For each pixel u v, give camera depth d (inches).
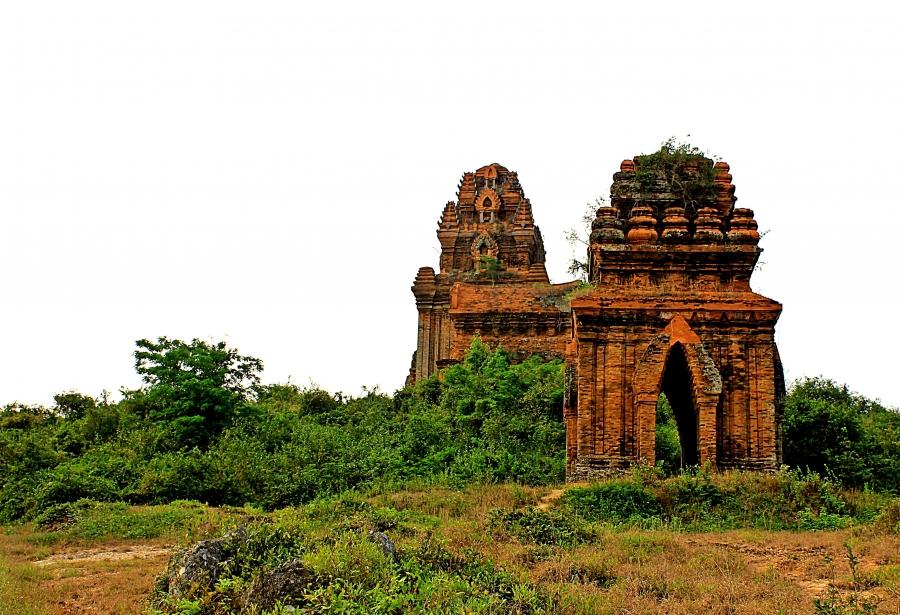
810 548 609.6
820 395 1395.2
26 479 1069.1
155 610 452.8
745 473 852.6
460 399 1355.8
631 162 1043.3
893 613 420.8
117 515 891.4
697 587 480.1
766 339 949.8
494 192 2460.6
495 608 408.5
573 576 512.1
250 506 994.7
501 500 832.3
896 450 1059.9
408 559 481.7
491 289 1841.8
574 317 1015.6
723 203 1027.9
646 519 762.2
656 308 953.5
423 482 999.6
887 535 621.9
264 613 388.5
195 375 1357.0
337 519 767.7
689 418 1061.8
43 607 515.8
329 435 1273.4
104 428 1402.6
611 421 940.0
